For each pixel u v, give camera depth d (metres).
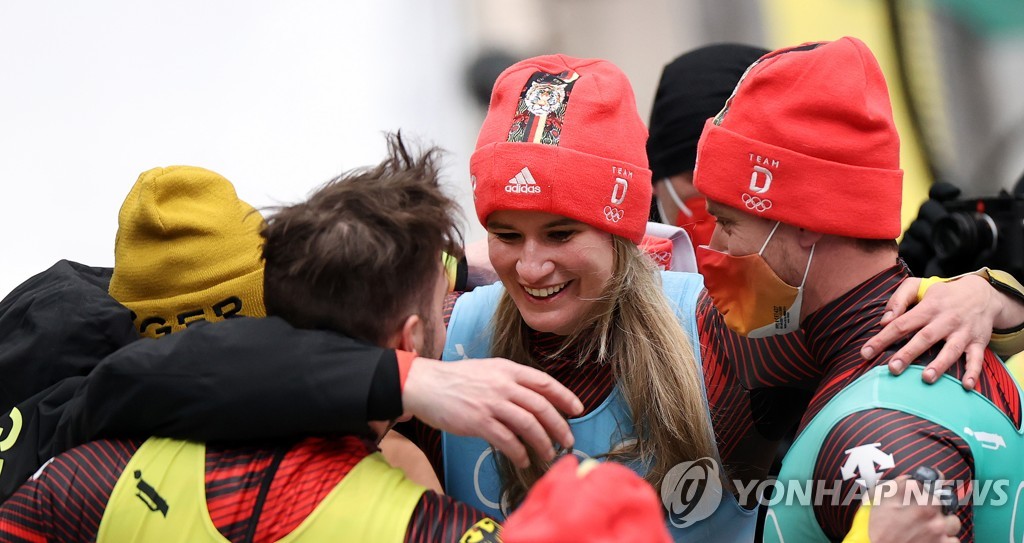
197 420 4.68
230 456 4.74
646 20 18.17
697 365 6.25
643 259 6.25
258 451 4.75
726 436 6.33
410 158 5.22
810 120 5.31
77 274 6.47
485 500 6.44
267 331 4.79
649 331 6.16
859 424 4.89
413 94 17.81
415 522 4.55
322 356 4.66
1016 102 17.17
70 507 4.73
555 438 4.71
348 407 4.57
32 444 5.42
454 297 7.08
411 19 18.31
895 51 17.61
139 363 4.77
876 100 5.41
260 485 4.63
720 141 5.52
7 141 16.27
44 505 4.75
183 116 17.08
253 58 17.89
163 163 16.34
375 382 4.60
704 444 6.13
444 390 4.59
